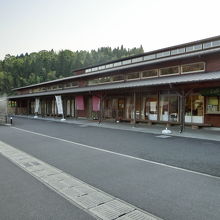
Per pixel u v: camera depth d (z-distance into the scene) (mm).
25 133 12297
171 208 3369
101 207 3443
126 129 13242
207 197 3740
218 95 12156
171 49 17422
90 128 14320
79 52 81312
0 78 66062
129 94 17500
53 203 3576
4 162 6160
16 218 3111
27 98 30438
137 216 3158
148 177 4797
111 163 5977
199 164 5777
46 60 72438
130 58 20891
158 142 8984
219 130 11930
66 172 5215
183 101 11453
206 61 13328
